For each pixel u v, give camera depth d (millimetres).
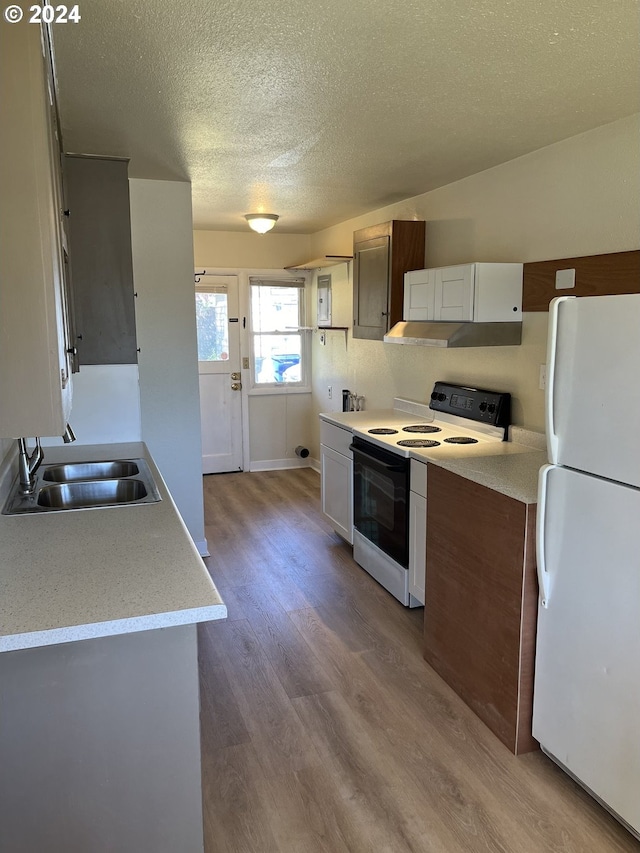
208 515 4984
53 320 1477
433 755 2225
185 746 1462
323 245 5891
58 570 1561
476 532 2377
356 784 2084
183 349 3832
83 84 2117
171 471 3916
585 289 2691
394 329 3807
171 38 1776
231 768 2156
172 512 2062
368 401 5055
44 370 1484
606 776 1863
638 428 1674
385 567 3523
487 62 1942
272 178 3561
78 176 3027
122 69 1994
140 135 2699
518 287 3094
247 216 4973
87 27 1702
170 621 1327
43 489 2410
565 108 2373
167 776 1461
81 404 3227
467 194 3531
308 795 2033
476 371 3555
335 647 2955
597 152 2621
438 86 2143
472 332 3061
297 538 4438
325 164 3236
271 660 2846
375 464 3463
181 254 3748
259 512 5051
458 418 3707
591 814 1951
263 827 1901
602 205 2613
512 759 2203
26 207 1434
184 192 3701
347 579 3723
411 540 3189
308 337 6391
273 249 6145
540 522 2020
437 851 1818
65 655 1360
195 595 1413
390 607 3359
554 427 1962
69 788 1409
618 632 1784
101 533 1849
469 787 2070
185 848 1501
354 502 3875
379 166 3287
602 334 1759
